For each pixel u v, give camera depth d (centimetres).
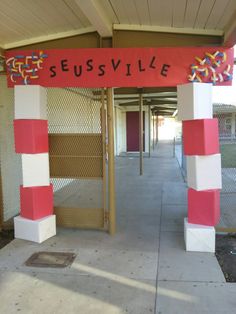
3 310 254
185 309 252
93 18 326
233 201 566
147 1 322
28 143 384
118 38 394
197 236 356
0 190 435
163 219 483
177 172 945
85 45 401
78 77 388
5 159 452
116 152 1498
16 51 393
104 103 405
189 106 354
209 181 360
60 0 315
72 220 429
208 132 351
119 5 331
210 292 275
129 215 506
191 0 317
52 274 310
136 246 377
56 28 388
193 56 368
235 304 258
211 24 369
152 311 250
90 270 317
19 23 363
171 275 305
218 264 327
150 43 392
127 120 1703
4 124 448
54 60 388
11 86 400
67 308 256
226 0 311
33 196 390
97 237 406
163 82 375
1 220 435
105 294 274
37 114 383
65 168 423
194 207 367
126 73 381
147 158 1364
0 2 317
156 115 2419
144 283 291
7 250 367
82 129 454
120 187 734
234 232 402
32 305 260
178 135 3284
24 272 314
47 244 384
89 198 585
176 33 389
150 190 696
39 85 387
